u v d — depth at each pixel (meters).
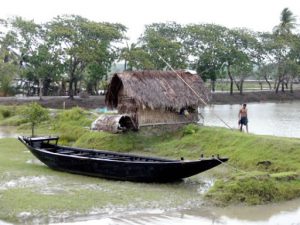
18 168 24.33
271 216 17.36
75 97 62.38
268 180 19.27
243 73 74.94
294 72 77.75
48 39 60.19
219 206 18.34
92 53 58.88
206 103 30.94
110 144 29.31
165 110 30.03
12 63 61.03
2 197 18.83
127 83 28.64
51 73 59.94
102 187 20.81
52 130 36.94
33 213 17.17
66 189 20.33
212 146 26.48
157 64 64.56
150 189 20.66
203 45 71.44
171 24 72.44
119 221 16.66
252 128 38.00
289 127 38.81
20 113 43.94
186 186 21.28
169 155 27.17
